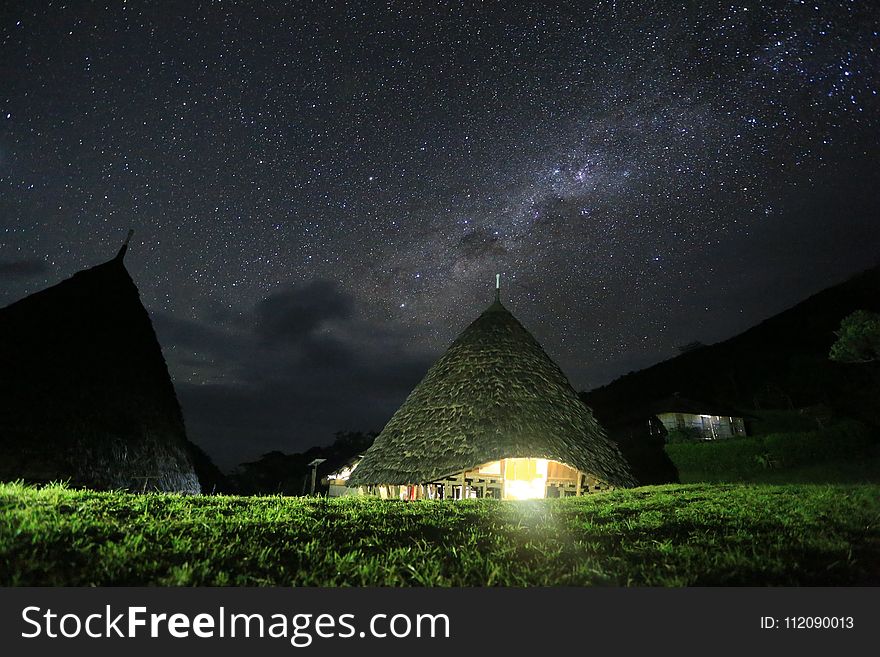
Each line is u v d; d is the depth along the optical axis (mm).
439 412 15141
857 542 5711
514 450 13289
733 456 23719
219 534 5430
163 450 16766
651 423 33656
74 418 13812
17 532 4629
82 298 17375
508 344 16641
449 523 6828
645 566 4879
